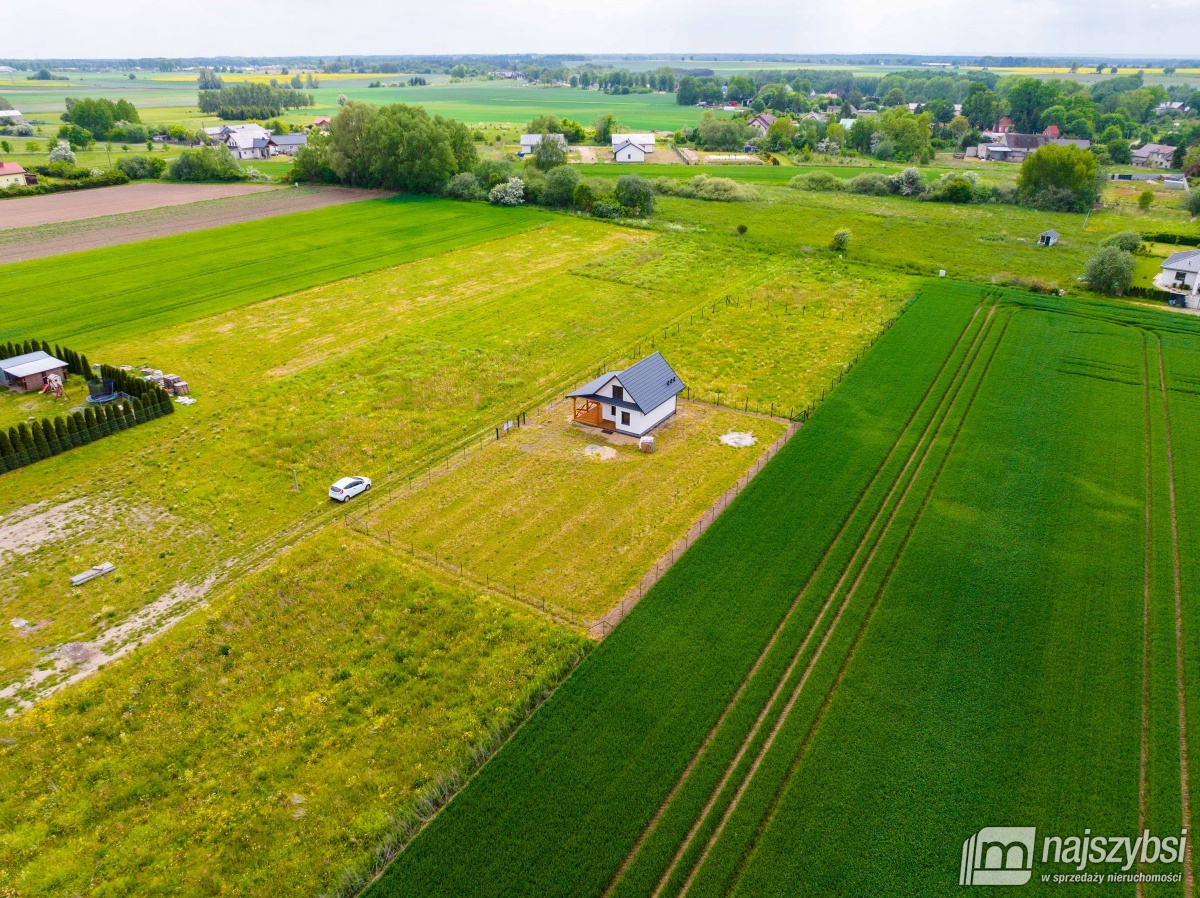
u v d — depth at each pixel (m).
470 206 125.56
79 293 81.44
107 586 39.62
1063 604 37.28
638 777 28.73
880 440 52.47
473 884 25.16
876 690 32.22
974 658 34.00
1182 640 35.06
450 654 34.94
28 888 25.33
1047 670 33.38
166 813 27.95
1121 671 33.38
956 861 25.53
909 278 88.75
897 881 24.95
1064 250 102.88
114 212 118.25
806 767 28.83
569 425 55.69
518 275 89.38
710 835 26.70
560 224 113.81
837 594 38.16
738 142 199.62
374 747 30.44
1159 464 49.53
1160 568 39.84
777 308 78.56
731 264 94.56
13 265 90.31
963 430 53.69
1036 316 76.12
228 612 37.41
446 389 60.94
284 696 32.91
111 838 27.14
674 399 56.97
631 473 49.47
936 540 41.91
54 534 43.53
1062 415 55.94
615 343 70.19
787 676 33.38
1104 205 133.62
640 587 39.16
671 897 24.70
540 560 41.28
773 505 45.19
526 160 154.75
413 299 81.19
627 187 117.75
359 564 40.91
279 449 52.38
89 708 32.25
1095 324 74.12
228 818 27.72
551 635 35.81
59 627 36.88
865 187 142.25
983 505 45.03
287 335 71.50
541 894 24.81
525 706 32.16
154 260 93.31
